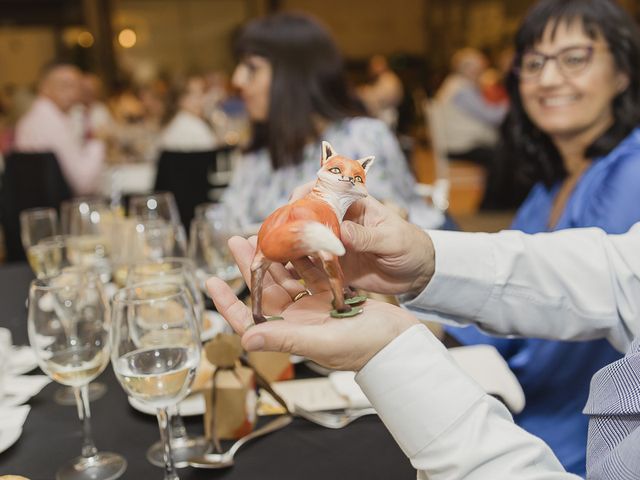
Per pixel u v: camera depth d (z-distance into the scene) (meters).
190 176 3.21
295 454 0.84
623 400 0.61
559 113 1.33
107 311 0.91
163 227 1.38
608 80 1.30
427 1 11.97
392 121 7.21
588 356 1.15
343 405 0.94
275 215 0.57
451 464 0.56
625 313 0.89
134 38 11.18
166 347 0.77
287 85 1.99
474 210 5.18
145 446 0.89
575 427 1.16
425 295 0.85
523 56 1.38
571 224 1.26
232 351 0.86
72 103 3.51
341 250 0.55
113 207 1.97
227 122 5.09
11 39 10.06
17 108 5.72
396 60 11.86
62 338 0.86
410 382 0.57
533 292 0.88
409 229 0.79
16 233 2.93
